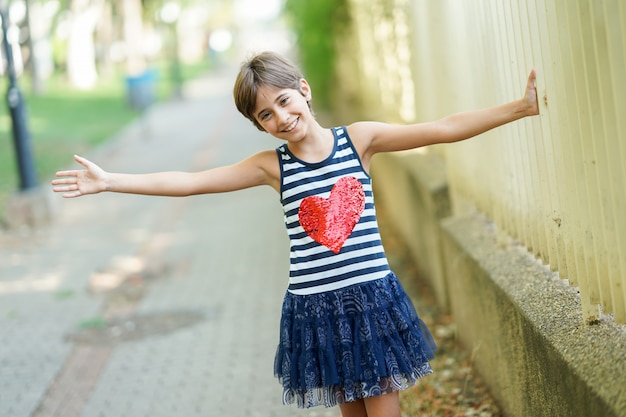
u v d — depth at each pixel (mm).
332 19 18625
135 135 25953
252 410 5535
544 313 3994
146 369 6566
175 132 26391
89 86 43094
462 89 5988
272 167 3693
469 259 5480
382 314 3559
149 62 66812
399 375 3531
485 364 5324
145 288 9195
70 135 25188
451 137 3682
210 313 8000
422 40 7789
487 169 5625
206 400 5785
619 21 3160
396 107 10789
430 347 3738
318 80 21062
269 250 10516
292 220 3654
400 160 9477
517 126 4730
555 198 4152
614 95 3215
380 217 11750
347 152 3652
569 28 3535
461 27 5816
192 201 14680
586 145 3502
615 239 3428
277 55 3609
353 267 3574
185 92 44375
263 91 3523
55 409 5883
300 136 3566
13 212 13242
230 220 12773
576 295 4109
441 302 7156
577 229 3715
